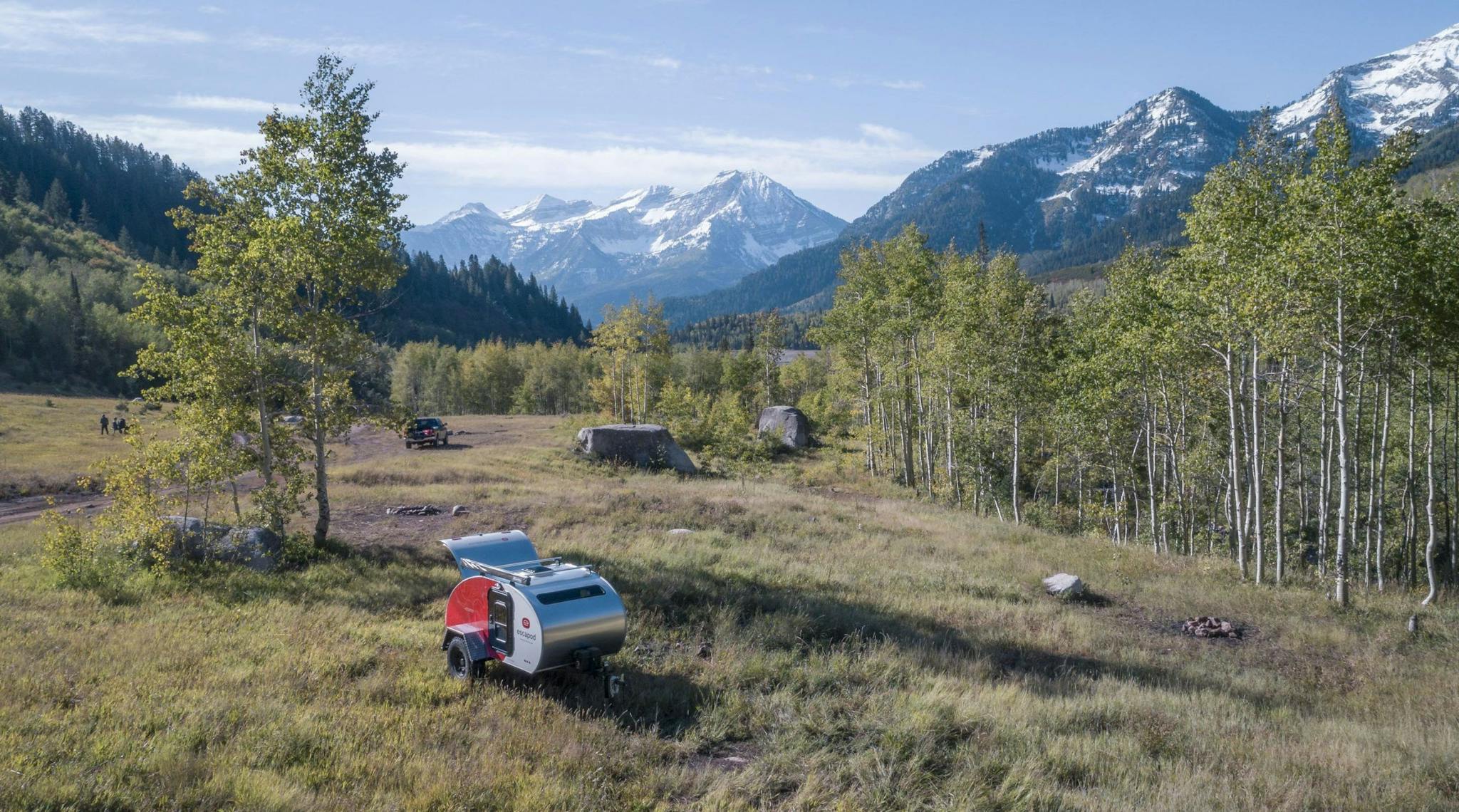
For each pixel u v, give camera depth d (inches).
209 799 254.5
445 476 1310.3
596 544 773.9
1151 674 498.0
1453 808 301.4
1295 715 432.8
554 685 407.2
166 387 704.4
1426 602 794.2
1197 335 960.3
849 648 496.7
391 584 613.6
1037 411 1652.3
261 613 521.7
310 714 336.2
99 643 432.8
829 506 1190.3
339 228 745.6
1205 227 898.1
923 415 1865.2
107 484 646.5
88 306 4849.9
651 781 302.0
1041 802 295.9
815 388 4089.6
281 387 741.9
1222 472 1393.9
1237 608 699.4
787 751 339.6
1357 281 739.4
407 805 263.6
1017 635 561.3
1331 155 753.6
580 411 4822.8
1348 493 721.6
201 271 734.5
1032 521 1514.5
